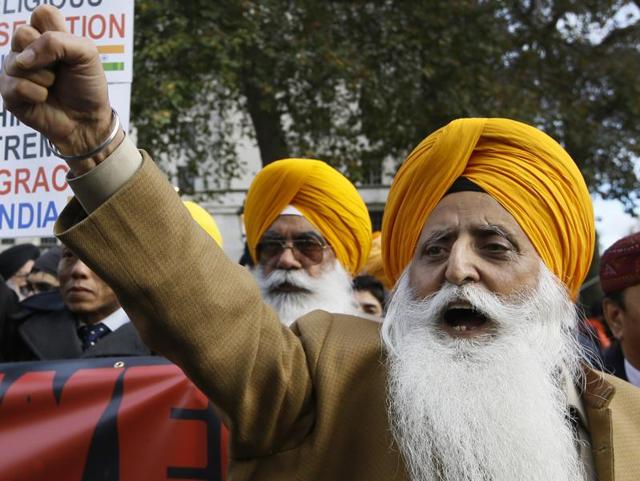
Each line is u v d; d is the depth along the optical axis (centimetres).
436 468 154
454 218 165
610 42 1385
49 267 461
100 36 218
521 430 154
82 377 236
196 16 1056
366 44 1207
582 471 161
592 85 1372
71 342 292
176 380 234
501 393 155
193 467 227
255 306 147
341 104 1267
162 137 1352
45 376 237
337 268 354
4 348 305
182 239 138
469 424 153
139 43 1066
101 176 137
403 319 167
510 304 161
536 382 158
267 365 148
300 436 156
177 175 1370
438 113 1219
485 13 1254
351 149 1315
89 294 297
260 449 153
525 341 160
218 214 1928
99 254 135
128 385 234
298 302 344
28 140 219
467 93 1195
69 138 135
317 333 165
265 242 354
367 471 153
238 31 1054
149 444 229
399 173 178
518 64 1323
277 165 359
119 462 229
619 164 1341
